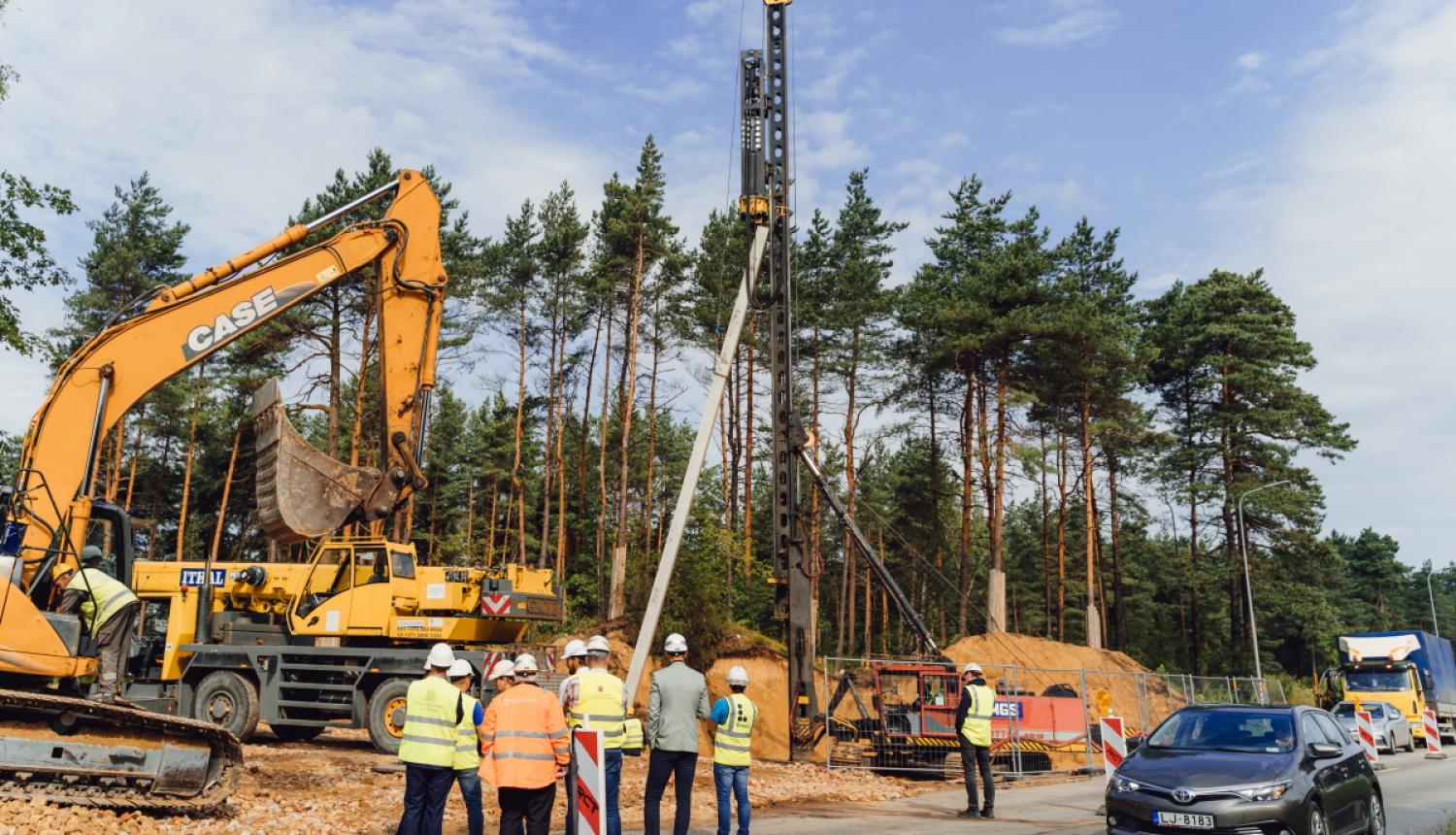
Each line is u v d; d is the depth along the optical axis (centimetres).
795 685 2102
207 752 1148
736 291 4394
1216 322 5319
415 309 1675
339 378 3706
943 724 1953
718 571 2969
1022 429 4225
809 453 2267
